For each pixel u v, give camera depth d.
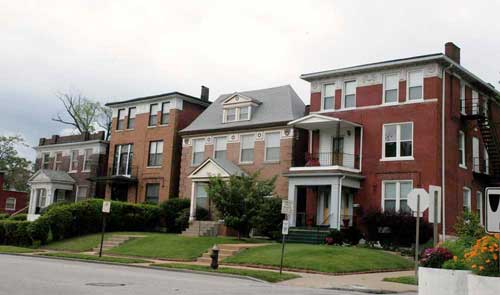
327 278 19.86
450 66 31.98
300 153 36.91
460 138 33.56
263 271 20.72
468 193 33.47
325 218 33.97
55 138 56.34
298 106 39.16
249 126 38.69
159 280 16.77
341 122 33.12
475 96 35.44
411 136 31.78
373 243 30.86
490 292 10.21
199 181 38.53
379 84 33.50
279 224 32.56
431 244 28.61
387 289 16.86
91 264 23.62
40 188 51.81
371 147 33.16
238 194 31.47
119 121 48.97
